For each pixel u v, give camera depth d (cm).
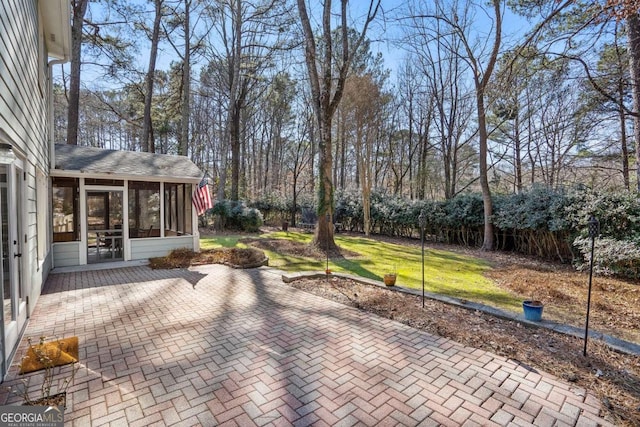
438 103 1692
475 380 280
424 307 471
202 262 799
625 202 754
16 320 336
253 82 1862
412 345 349
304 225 1803
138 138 2545
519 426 222
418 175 1844
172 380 276
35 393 254
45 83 636
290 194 2172
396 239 1441
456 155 1752
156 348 337
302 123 2303
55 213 763
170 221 959
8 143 301
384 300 502
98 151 888
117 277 660
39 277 515
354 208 1636
